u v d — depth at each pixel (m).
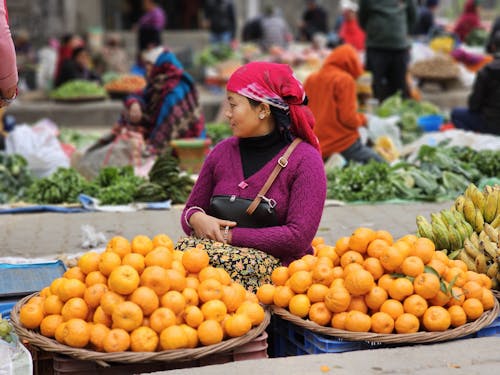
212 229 3.65
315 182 3.62
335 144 8.01
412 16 11.93
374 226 6.04
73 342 2.94
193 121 8.48
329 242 5.54
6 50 3.78
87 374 2.97
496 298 3.58
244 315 3.07
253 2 28.58
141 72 17.36
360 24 12.08
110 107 14.15
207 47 23.03
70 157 9.46
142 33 17.42
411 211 6.64
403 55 11.95
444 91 14.66
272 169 3.67
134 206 6.85
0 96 4.04
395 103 11.27
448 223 4.00
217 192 3.78
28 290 3.70
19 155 8.43
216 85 16.97
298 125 3.68
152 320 2.97
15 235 5.78
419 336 3.09
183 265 3.29
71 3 23.95
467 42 19.12
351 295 3.19
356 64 8.00
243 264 3.53
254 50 20.17
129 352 2.88
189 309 3.03
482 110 9.55
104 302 2.97
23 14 22.88
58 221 6.29
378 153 8.74
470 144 8.65
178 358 2.91
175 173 7.16
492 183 6.86
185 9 27.98
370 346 3.19
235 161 3.77
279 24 22.00
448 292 3.19
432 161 7.70
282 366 2.89
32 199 7.19
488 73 9.32
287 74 3.63
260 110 3.62
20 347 3.15
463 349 3.06
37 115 13.96
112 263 3.10
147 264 3.15
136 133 8.38
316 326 3.16
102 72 19.20
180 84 8.43
